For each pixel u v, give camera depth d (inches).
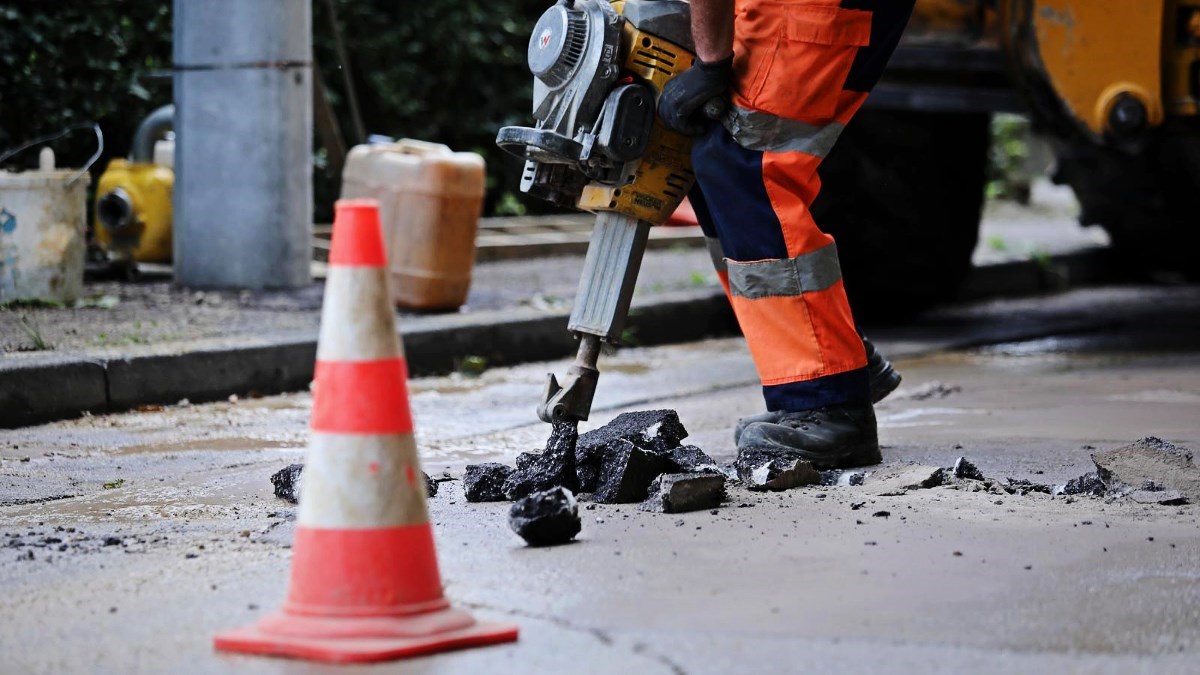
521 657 193.9
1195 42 495.5
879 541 256.7
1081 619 211.2
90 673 188.9
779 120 303.4
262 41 590.9
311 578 198.5
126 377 437.7
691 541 258.1
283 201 600.7
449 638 196.4
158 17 753.6
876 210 616.7
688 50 312.2
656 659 193.0
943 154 638.5
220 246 601.0
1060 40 506.6
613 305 315.0
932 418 410.9
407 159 558.6
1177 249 799.7
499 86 986.7
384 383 199.8
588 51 307.0
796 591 225.0
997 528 266.5
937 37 536.4
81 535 267.3
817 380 315.3
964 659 193.5
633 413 329.4
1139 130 502.3
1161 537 259.3
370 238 201.3
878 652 195.9
